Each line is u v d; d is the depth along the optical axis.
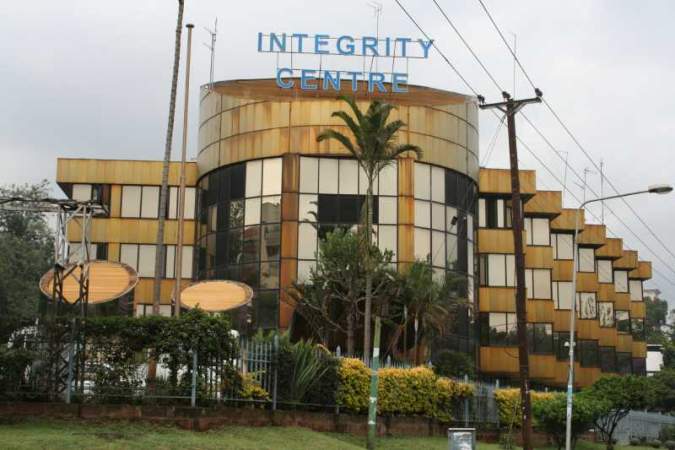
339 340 45.62
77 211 25.23
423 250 50.28
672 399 71.75
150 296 56.16
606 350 75.88
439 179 51.91
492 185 59.03
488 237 59.84
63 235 24.97
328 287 42.69
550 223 66.06
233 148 51.72
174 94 35.59
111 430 20.12
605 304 77.38
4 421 20.19
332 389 27.88
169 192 57.41
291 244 48.81
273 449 20.75
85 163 57.50
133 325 22.16
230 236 50.91
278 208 49.72
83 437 18.66
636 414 60.53
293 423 25.62
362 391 28.95
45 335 21.59
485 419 37.41
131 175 57.53
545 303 61.66
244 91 54.41
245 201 50.69
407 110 51.41
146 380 22.19
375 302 42.53
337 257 42.12
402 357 44.09
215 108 53.59
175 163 57.72
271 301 48.59
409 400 31.25
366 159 36.28
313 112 50.47
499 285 59.66
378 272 41.66
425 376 32.31
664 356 94.25
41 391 21.17
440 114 52.53
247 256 49.88
